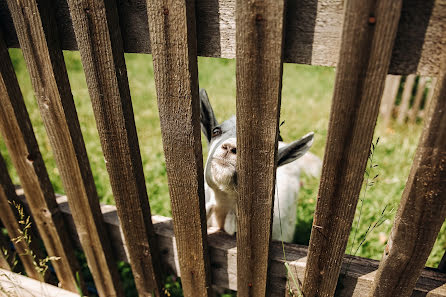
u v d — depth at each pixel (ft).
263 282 5.89
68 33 5.13
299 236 9.89
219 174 5.77
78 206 6.65
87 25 4.55
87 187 6.38
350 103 3.81
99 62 4.77
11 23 5.47
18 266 8.58
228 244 6.25
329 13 3.73
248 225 5.28
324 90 17.61
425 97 13.71
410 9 3.40
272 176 4.69
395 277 4.84
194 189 5.32
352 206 4.45
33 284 7.80
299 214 10.49
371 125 3.85
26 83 18.45
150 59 23.56
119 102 5.01
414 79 13.58
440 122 3.60
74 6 4.49
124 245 7.22
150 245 6.55
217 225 6.90
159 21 4.20
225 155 5.77
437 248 8.49
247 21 3.79
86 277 9.25
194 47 4.38
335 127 4.00
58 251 7.68
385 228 9.11
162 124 4.93
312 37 3.89
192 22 4.20
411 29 3.48
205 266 6.25
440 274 5.18
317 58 3.97
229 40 4.30
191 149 4.97
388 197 10.03
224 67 18.52
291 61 4.10
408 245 4.47
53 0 4.98
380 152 11.80
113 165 5.65
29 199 7.06
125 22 4.72
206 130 6.95
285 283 5.96
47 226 7.34
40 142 13.84
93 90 5.02
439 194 3.95
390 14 3.30
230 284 6.55
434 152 3.76
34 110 15.76
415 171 3.94
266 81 4.04
